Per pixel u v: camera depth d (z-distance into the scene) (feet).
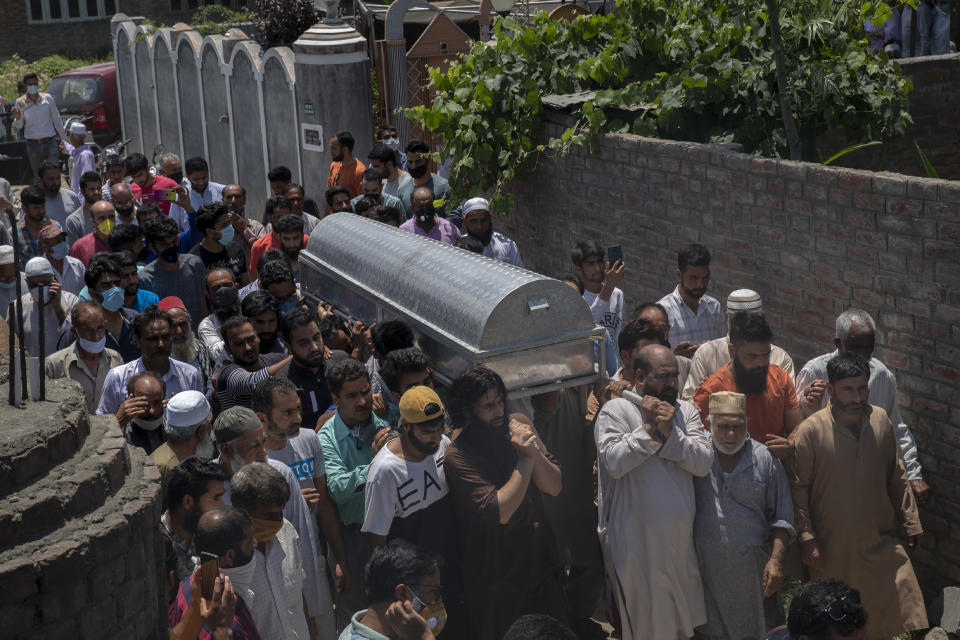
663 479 15.49
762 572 15.90
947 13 35.24
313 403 19.29
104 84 68.33
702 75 25.30
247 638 12.80
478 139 29.17
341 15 55.11
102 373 20.71
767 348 16.55
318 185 43.04
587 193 27.27
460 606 15.33
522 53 28.91
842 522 16.34
